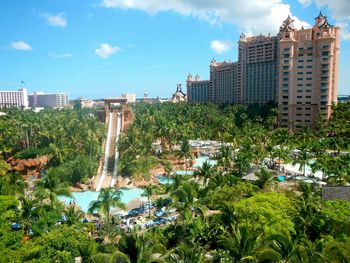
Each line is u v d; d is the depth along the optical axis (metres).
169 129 124.25
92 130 111.38
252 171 90.12
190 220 49.16
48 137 116.75
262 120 173.75
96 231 56.72
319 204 51.38
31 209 52.44
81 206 76.06
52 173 67.69
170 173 101.69
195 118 189.50
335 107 161.50
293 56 170.00
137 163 97.25
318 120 157.62
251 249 33.50
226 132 140.38
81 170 90.06
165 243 45.78
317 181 86.94
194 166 113.50
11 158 106.56
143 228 58.28
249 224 40.03
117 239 50.53
